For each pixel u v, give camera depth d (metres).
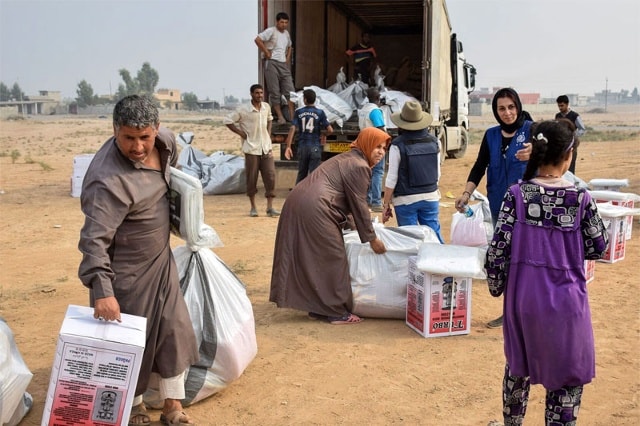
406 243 6.13
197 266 4.59
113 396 3.52
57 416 3.51
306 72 14.51
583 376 3.39
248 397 4.62
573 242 3.42
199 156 15.09
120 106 3.48
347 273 6.06
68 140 44.53
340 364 5.16
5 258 8.71
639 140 35.94
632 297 6.71
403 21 18.58
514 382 3.67
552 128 3.46
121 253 3.77
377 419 4.29
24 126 66.94
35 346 5.53
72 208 12.70
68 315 3.62
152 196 3.77
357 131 12.55
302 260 5.96
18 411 4.12
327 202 5.88
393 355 5.33
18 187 16.05
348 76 17.52
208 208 12.26
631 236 9.62
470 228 7.29
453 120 19.02
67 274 7.91
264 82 13.06
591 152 26.20
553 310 3.36
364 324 6.08
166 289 3.93
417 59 19.47
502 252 3.54
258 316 6.31
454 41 18.38
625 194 9.05
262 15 12.91
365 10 17.08
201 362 4.46
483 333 5.82
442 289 5.66
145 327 3.62
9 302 6.78
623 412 4.35
